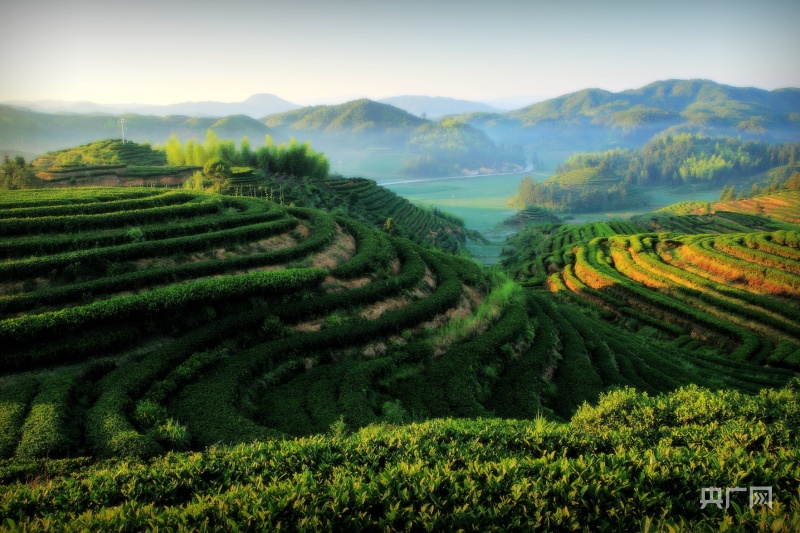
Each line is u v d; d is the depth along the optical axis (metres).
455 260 67.62
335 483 13.58
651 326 71.69
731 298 71.25
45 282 39.28
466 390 36.22
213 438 25.69
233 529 11.16
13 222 45.09
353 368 36.69
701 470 13.60
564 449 16.22
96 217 48.88
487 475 13.55
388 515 11.65
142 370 31.02
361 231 66.75
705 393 23.88
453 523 11.34
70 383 29.06
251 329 38.69
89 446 24.09
